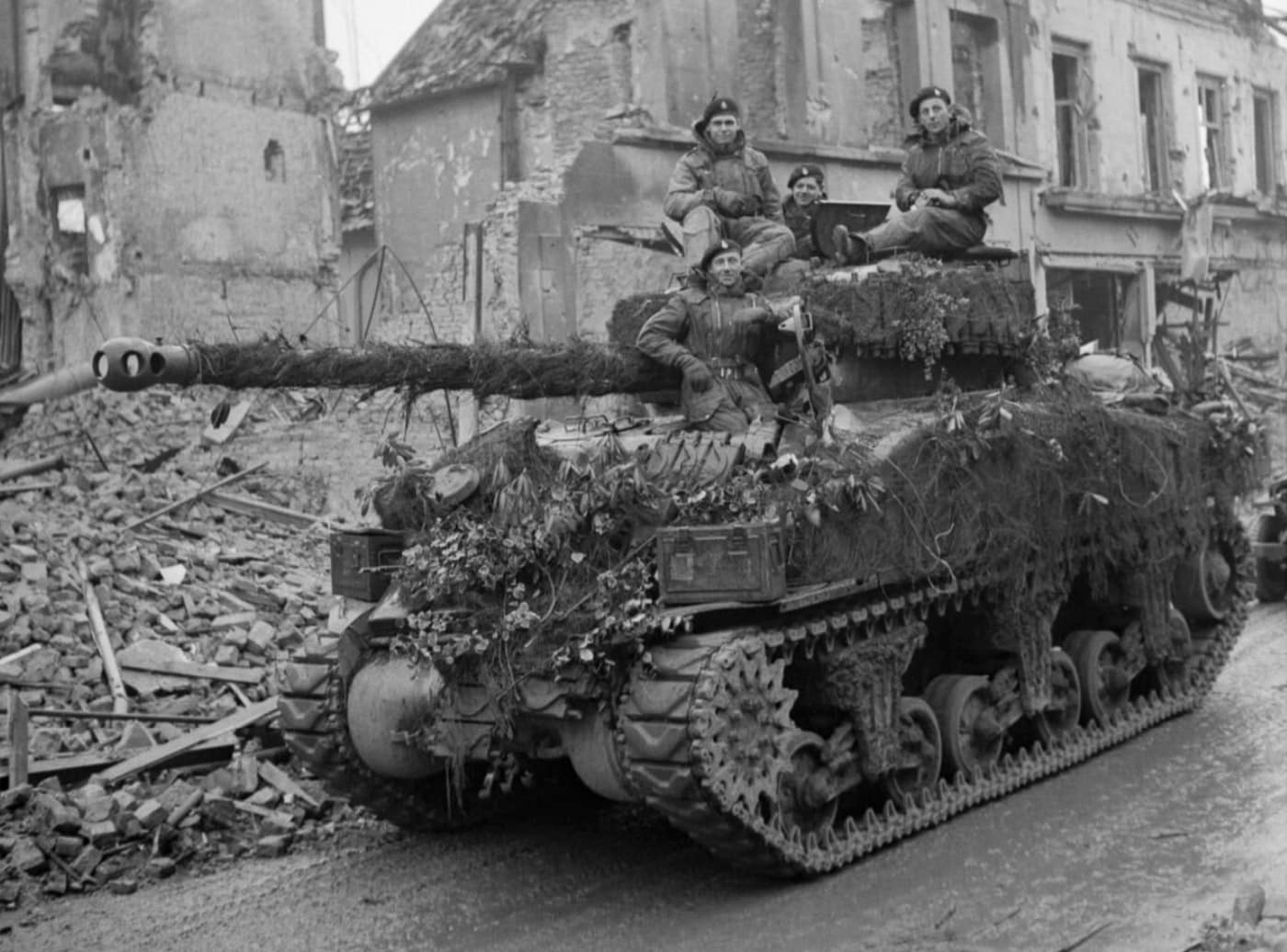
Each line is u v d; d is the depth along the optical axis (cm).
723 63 2170
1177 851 836
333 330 2106
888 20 2430
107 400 1762
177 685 1124
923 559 891
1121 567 1138
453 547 840
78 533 1398
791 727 809
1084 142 2812
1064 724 1069
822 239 1162
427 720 838
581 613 788
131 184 1895
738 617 805
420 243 2402
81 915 786
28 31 1961
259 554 1475
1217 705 1227
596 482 817
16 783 914
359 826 942
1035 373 1102
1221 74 3167
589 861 870
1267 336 3256
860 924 746
